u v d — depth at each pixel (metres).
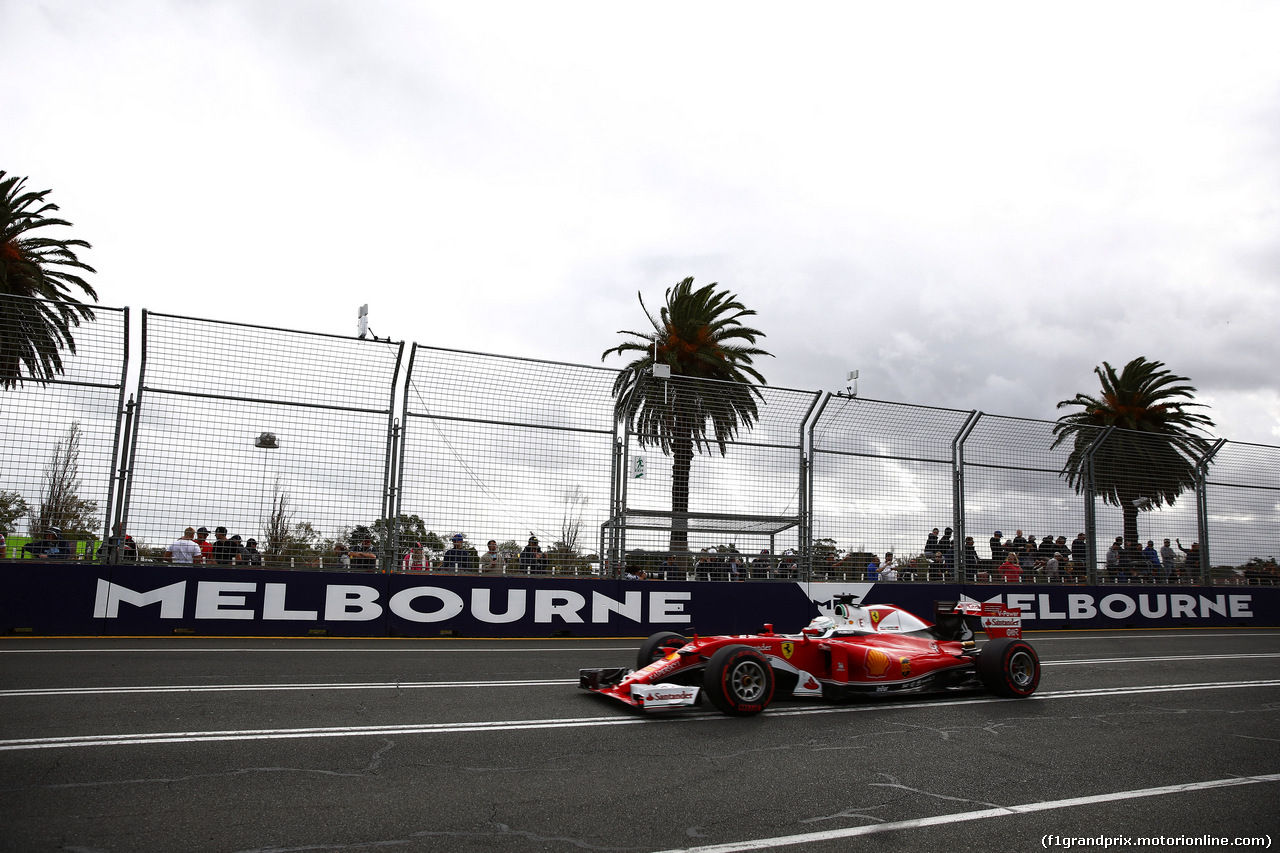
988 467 17.27
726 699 6.91
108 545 11.56
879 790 4.79
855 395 15.94
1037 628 17.42
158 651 9.88
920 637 8.84
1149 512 18.92
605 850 3.69
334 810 4.10
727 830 4.01
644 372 14.35
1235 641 15.39
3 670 7.98
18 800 4.05
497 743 5.65
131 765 4.73
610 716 6.78
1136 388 31.58
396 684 7.97
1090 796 4.76
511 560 13.52
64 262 24.44
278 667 8.84
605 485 14.14
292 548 12.31
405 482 12.87
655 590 14.53
